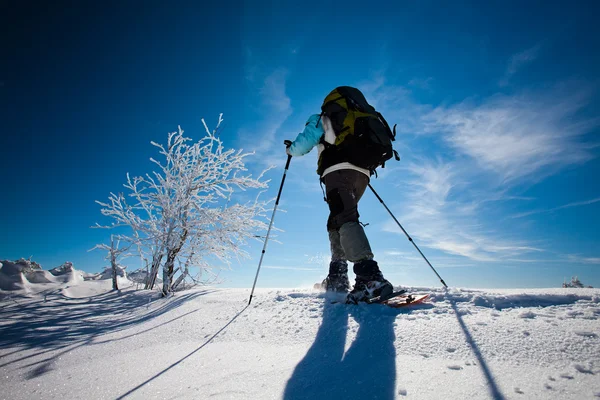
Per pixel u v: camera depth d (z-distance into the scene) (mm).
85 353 1616
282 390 986
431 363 1077
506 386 874
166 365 1325
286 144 2635
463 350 1145
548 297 1818
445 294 2064
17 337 2014
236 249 4359
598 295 1771
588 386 831
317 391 958
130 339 1845
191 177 4281
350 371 1081
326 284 2623
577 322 1303
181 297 3117
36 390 1160
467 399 829
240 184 4582
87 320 2555
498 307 1770
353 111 2246
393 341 1300
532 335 1195
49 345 1805
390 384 956
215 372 1187
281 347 1420
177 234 3984
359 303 1957
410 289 2449
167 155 4453
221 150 4652
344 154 2195
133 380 1188
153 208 4328
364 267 2004
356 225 2096
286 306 2158
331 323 1654
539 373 929
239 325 1866
